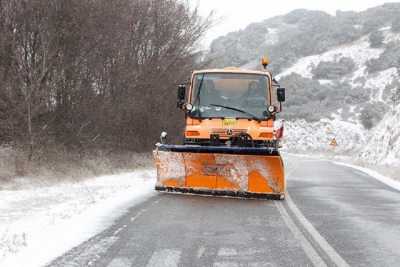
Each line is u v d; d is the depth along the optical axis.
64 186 14.02
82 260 6.37
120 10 18.61
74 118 17.72
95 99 18.44
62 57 16.28
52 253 6.68
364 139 80.31
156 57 22.12
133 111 20.55
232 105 13.67
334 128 84.38
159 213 9.81
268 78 13.85
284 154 62.66
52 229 8.16
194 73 14.02
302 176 21.08
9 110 15.32
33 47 15.55
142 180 16.61
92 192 12.84
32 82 15.23
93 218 9.14
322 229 8.70
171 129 24.78
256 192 11.83
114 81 19.30
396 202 12.65
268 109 13.54
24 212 9.84
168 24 22.59
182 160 12.09
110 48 18.38
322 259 6.66
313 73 123.81
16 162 14.38
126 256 6.60
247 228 8.57
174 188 12.27
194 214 9.79
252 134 13.19
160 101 22.31
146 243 7.32
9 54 15.02
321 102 102.56
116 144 21.56
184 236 7.83
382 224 9.32
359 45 132.75
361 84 111.19
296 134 84.94
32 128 16.05
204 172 12.08
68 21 15.86
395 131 36.25
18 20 15.12
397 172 23.09
